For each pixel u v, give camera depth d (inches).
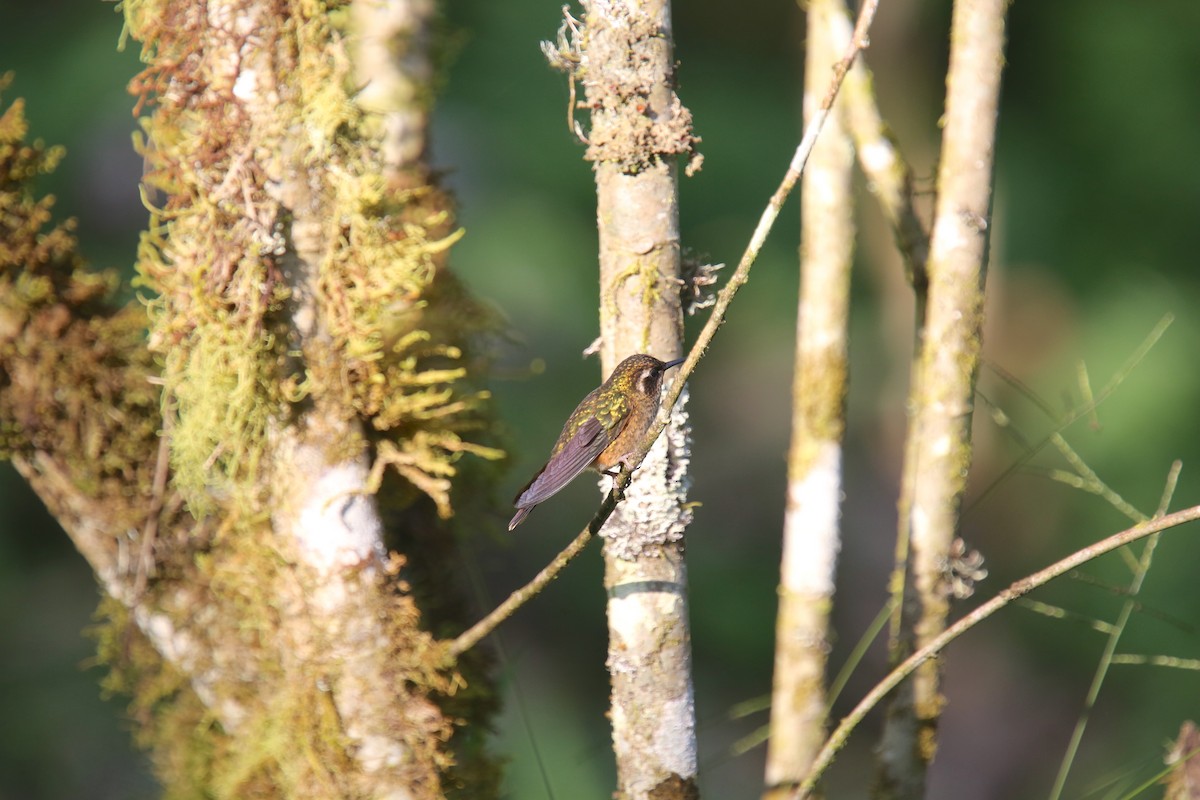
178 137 240.1
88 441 242.2
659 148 240.5
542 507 383.6
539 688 347.6
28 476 242.7
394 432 241.3
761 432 501.7
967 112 242.1
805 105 244.5
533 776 295.3
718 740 374.6
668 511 240.8
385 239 240.4
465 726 242.8
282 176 239.9
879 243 479.8
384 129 241.6
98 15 352.8
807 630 244.7
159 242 240.4
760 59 509.4
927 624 243.1
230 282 239.8
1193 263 480.7
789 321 481.1
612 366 241.3
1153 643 396.8
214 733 243.1
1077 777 393.1
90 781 286.4
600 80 240.4
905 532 244.5
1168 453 427.8
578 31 240.5
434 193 245.1
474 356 244.4
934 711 243.3
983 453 459.8
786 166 468.1
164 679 243.4
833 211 244.4
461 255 388.2
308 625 240.7
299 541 240.5
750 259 237.8
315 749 240.7
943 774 412.5
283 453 240.4
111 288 242.7
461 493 243.9
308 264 240.2
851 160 244.2
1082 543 429.1
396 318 241.8
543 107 415.5
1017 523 448.8
